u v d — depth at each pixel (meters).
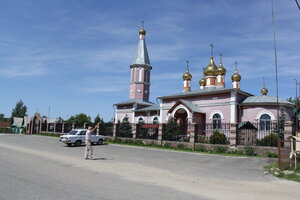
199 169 12.62
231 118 28.34
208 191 7.97
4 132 52.56
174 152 20.11
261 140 19.86
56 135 39.97
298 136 14.05
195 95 32.38
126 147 23.80
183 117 33.12
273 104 26.98
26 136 37.41
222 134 22.30
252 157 17.36
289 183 9.80
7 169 10.18
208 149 21.28
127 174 10.33
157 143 25.23
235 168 13.14
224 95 29.70
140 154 18.33
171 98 35.12
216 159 16.34
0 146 20.88
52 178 8.75
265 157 17.62
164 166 13.18
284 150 17.08
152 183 8.78
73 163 12.77
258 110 27.41
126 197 6.66
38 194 6.59
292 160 13.62
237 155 18.36
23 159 13.44
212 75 38.47
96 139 26.42
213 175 11.09
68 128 38.84
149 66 46.22
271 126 25.06
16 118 61.16
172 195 7.15
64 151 19.00
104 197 6.54
